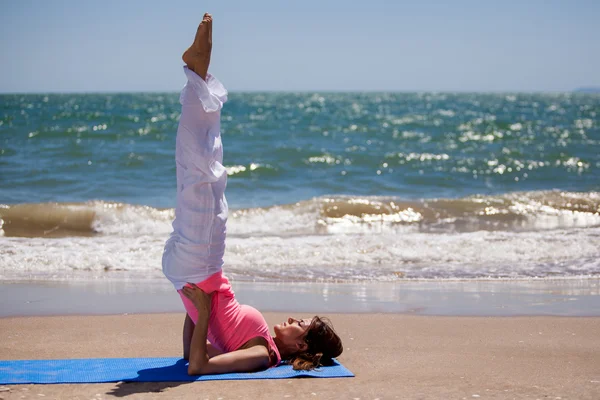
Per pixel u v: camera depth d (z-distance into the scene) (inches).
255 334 178.2
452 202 564.4
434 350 199.2
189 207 167.8
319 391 154.2
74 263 340.5
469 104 3011.8
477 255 379.2
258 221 498.3
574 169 813.9
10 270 325.4
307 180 716.0
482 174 778.2
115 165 750.5
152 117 1457.9
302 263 359.3
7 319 230.2
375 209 531.2
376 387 158.1
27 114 1489.9
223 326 177.3
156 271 333.1
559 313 252.5
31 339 204.8
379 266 354.9
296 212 519.2
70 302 260.7
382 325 231.6
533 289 301.3
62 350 193.0
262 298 276.7
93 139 962.1
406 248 386.6
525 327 229.8
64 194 611.5
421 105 2802.7
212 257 170.7
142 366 172.9
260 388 156.3
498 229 482.9
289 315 246.2
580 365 182.5
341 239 407.2
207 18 166.9
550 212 548.4
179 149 167.8
